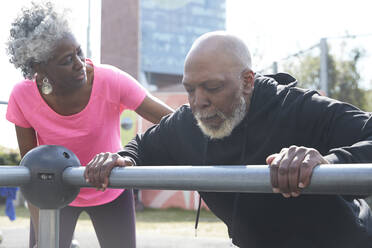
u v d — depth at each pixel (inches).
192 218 436.1
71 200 53.3
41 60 68.4
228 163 61.6
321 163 38.4
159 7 1631.4
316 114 56.3
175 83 1617.9
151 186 44.8
